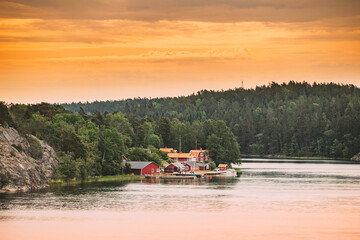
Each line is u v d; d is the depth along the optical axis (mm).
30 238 157000
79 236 159375
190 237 158375
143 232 164375
